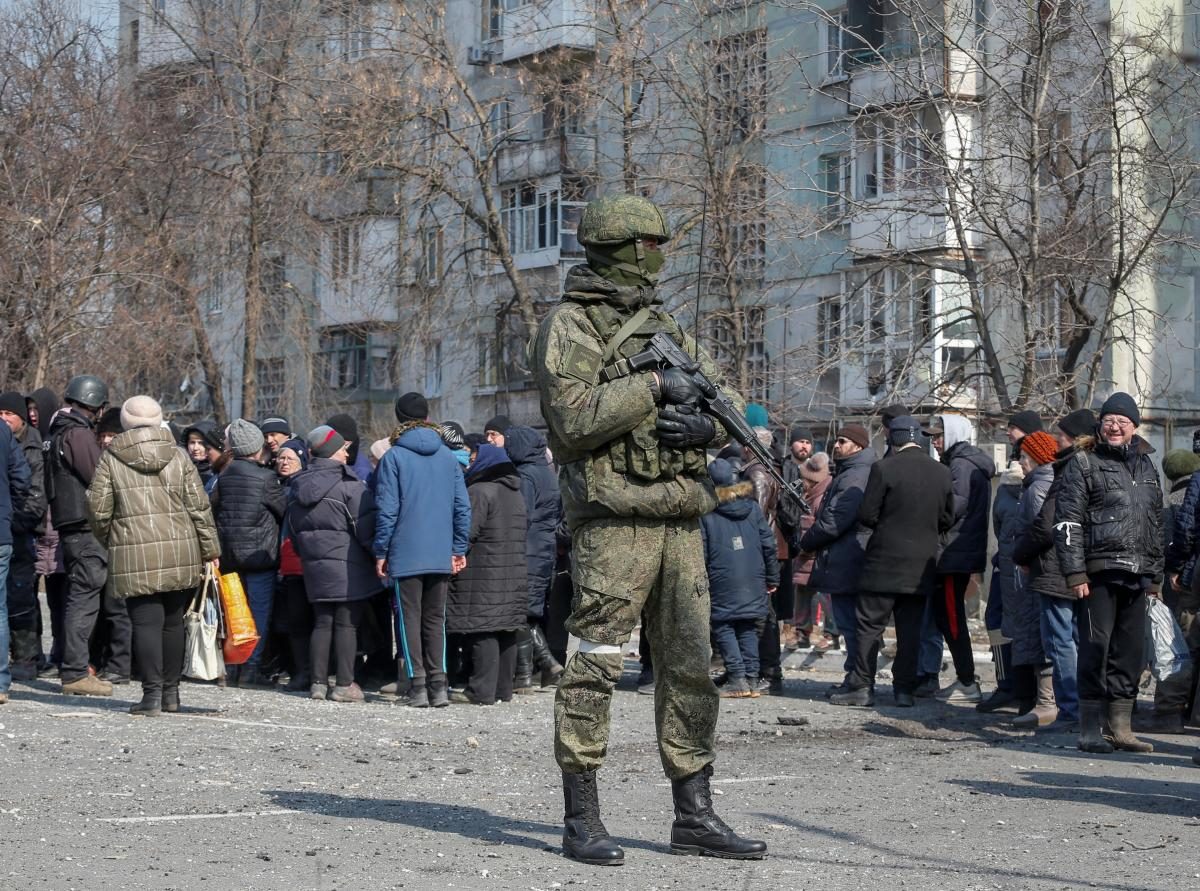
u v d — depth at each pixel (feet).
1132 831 23.04
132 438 33.42
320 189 93.25
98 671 42.39
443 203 94.53
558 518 41.52
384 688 40.65
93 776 25.48
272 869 18.74
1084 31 59.16
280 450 41.27
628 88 82.74
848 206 68.33
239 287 103.09
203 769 26.58
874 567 38.96
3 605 35.24
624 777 27.25
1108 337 60.08
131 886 17.61
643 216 19.52
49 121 92.53
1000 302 62.80
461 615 37.60
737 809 24.17
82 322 91.40
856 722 36.11
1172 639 31.32
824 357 69.51
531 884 18.26
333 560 38.22
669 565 19.65
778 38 82.17
